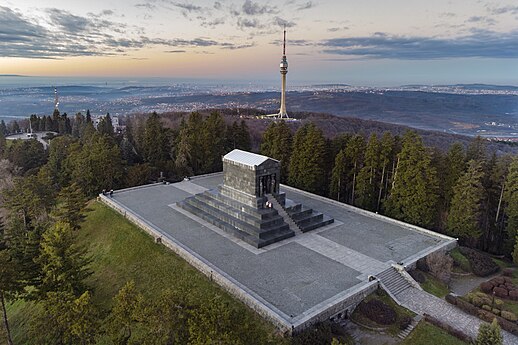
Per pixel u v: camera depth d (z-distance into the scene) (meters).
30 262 39.94
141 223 51.56
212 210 54.25
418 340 31.55
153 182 77.69
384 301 36.41
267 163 50.06
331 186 69.00
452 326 33.53
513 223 51.53
